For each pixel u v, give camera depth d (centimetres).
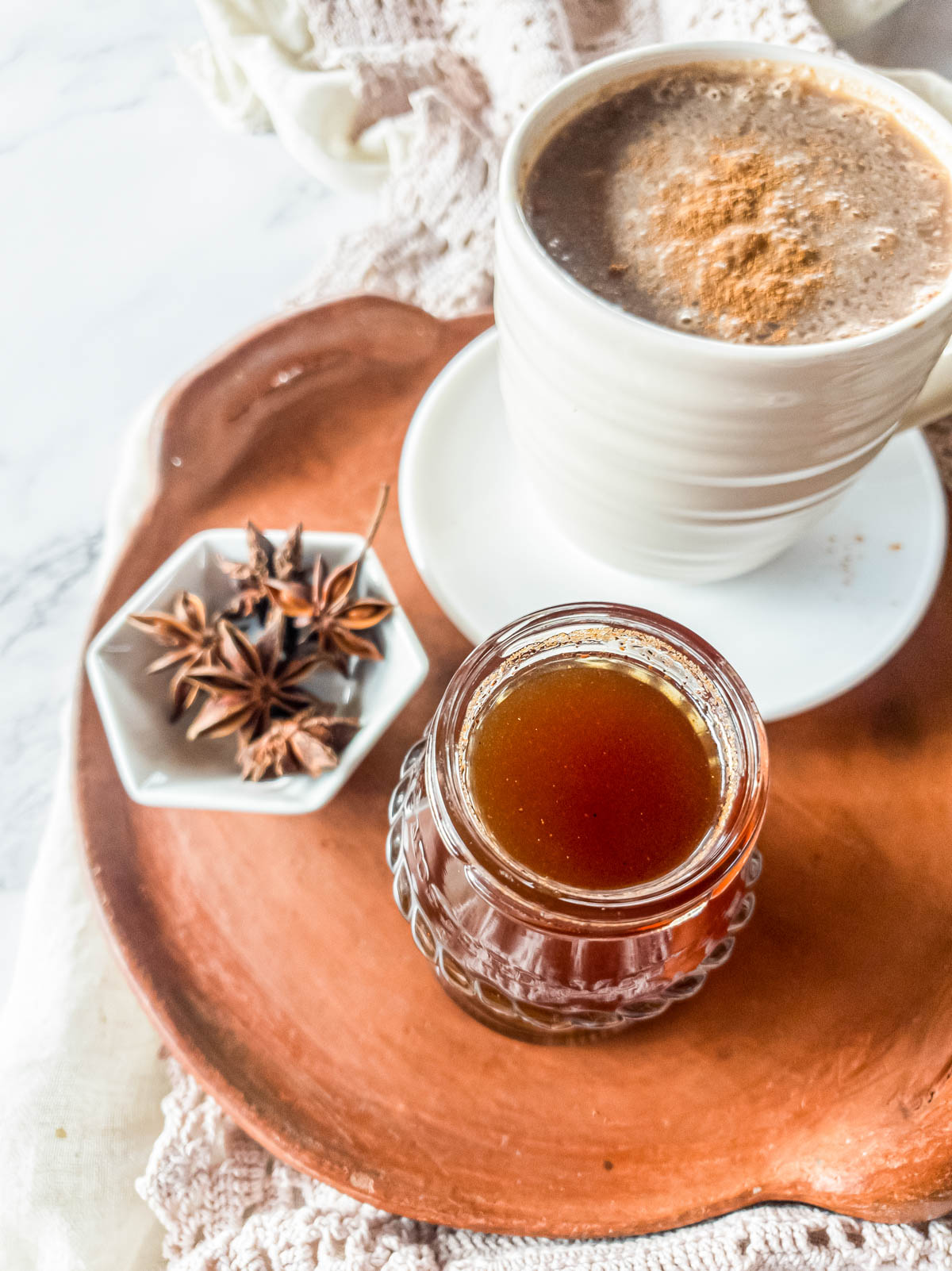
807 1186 32
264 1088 33
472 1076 33
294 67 52
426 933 33
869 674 37
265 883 35
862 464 33
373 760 37
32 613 53
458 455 39
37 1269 36
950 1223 33
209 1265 34
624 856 29
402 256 47
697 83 34
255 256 57
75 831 38
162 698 37
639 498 33
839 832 35
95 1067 38
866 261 31
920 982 34
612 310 29
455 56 50
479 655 30
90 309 56
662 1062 33
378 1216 34
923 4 52
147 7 64
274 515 40
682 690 31
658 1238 33
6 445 55
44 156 60
